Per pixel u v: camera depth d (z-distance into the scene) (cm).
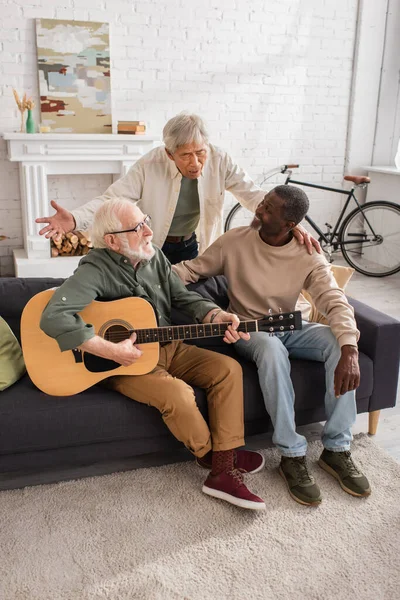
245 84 506
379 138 555
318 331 216
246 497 190
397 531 185
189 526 185
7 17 430
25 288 226
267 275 222
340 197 564
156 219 252
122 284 201
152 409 199
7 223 472
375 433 245
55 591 159
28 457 193
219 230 269
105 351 189
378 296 453
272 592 161
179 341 218
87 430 193
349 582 165
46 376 195
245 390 208
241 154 524
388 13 523
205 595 159
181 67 484
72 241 455
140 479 208
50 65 445
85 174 479
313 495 196
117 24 457
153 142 466
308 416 225
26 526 183
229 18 486
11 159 431
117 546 176
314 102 532
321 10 510
